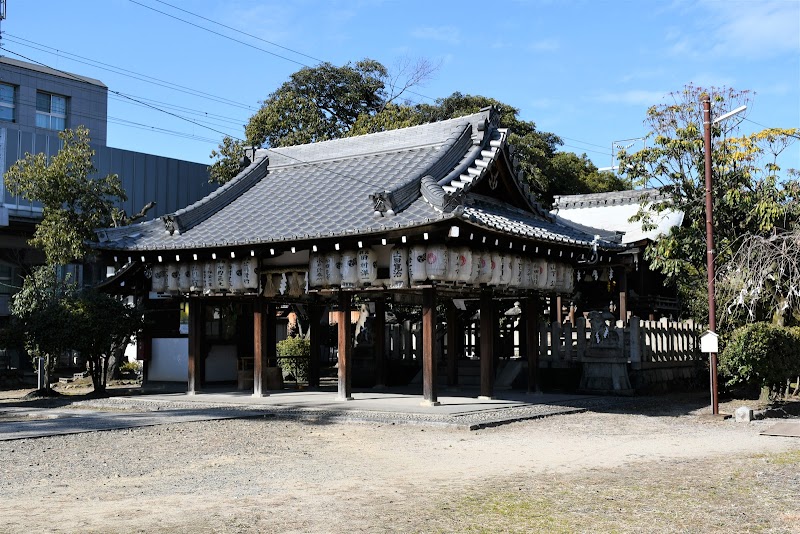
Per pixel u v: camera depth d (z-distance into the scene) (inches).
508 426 618.8
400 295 892.0
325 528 288.8
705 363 1043.9
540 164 1647.4
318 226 702.5
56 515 310.7
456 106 1718.8
